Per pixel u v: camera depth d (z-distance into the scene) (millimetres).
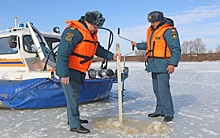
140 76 14250
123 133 3791
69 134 3795
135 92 8062
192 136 3676
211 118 4656
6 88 5426
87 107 5684
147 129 3967
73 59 3729
